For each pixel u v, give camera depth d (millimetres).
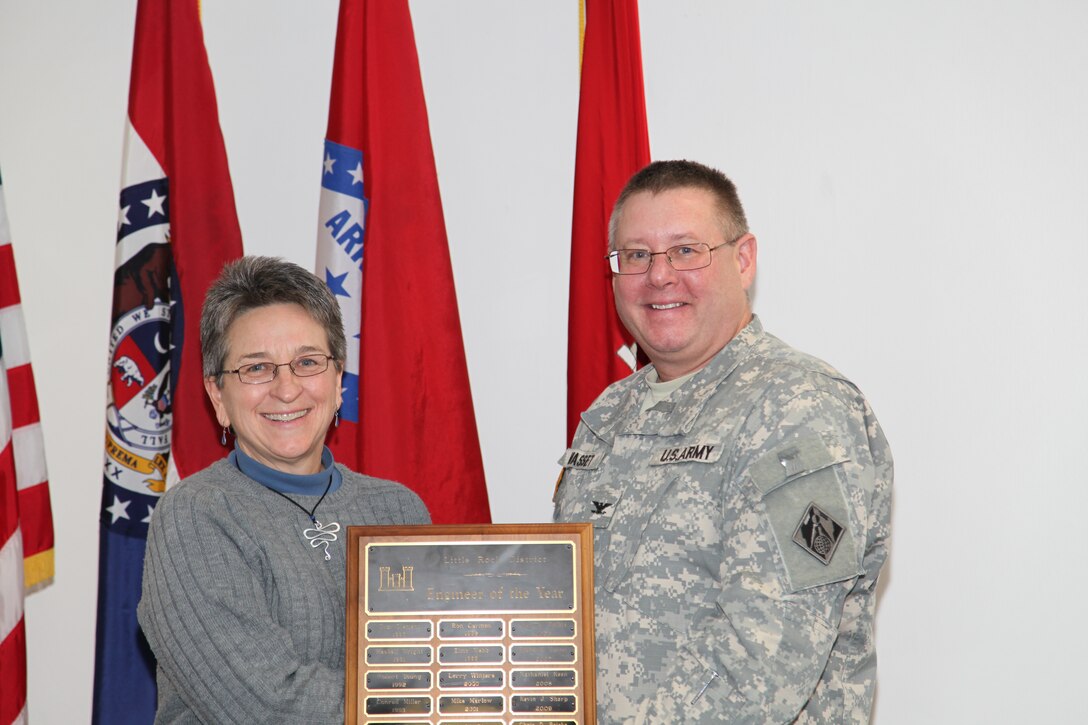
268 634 1788
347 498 2066
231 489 1947
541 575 1863
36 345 3086
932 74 2979
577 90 3123
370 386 2764
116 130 3121
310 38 3141
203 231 2842
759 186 3027
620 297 2182
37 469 2861
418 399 2803
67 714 3023
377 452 2758
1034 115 2939
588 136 2885
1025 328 2910
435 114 3141
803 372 1938
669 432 2049
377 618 1839
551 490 3072
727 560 1825
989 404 2910
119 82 3125
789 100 3029
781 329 2998
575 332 2861
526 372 3100
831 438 1817
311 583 1880
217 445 2777
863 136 2996
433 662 1831
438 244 2865
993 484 2895
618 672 1896
